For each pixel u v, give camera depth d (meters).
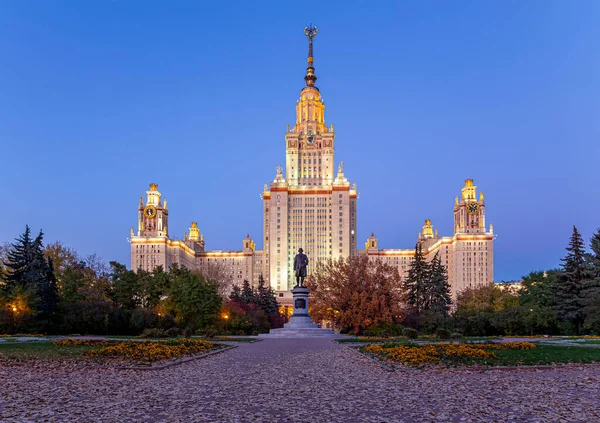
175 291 87.50
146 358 31.44
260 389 21.88
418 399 19.52
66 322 71.12
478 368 27.97
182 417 16.64
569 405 18.36
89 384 22.64
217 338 61.41
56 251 97.19
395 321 88.44
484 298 123.12
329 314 89.00
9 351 35.41
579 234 86.62
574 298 82.56
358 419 16.47
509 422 16.08
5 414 16.81
